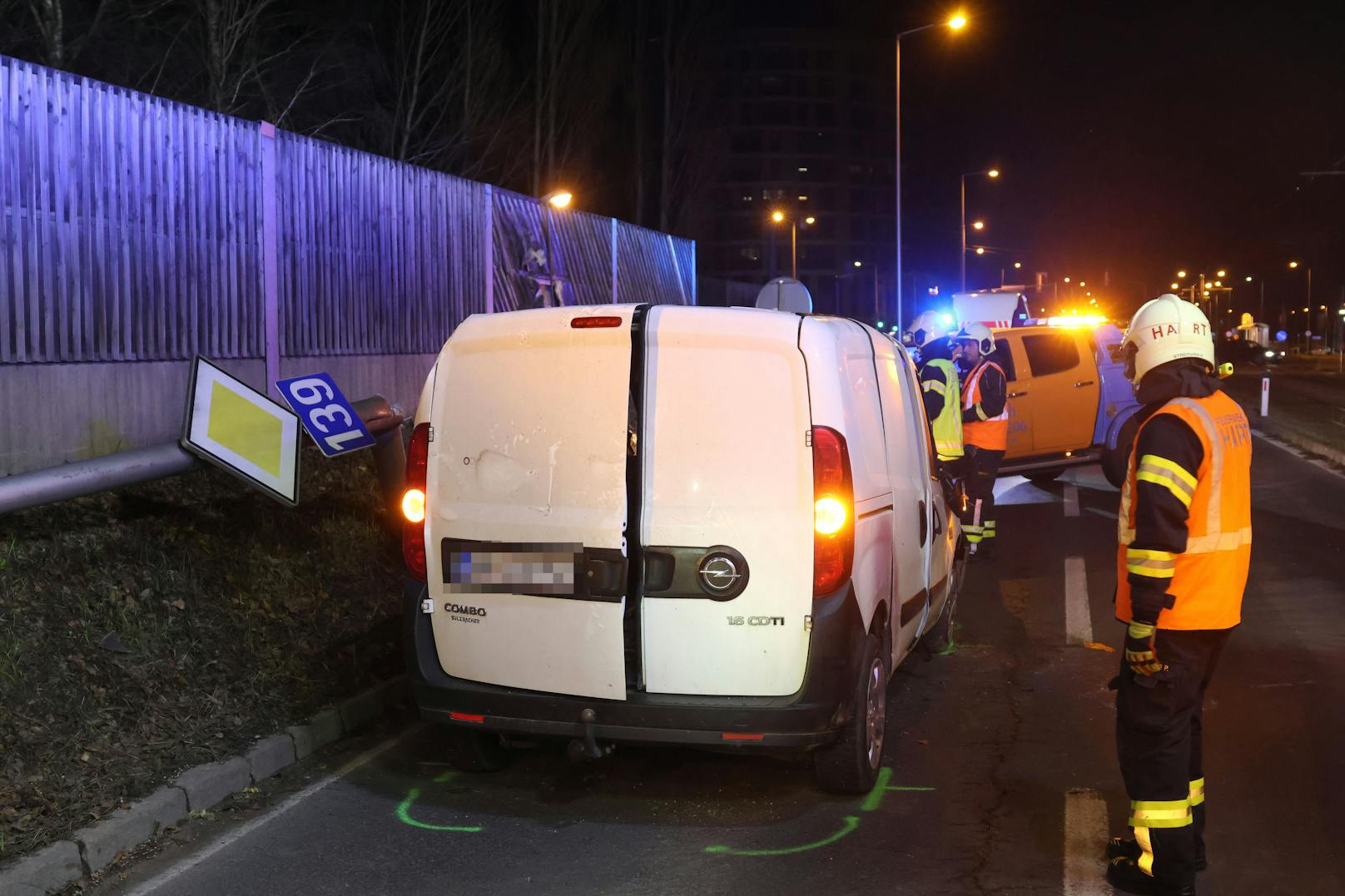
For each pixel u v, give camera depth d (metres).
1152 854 3.91
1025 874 4.13
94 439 8.12
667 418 4.50
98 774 4.73
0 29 13.78
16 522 6.38
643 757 5.41
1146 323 3.95
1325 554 10.16
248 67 16.47
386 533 8.50
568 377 4.60
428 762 5.40
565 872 4.20
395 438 7.61
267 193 9.95
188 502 7.61
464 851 4.38
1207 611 3.78
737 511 4.44
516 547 4.61
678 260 21.38
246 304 9.72
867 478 4.75
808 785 5.05
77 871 4.12
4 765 4.60
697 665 4.46
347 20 20.14
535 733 4.60
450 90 23.00
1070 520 12.25
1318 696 6.21
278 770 5.26
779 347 4.48
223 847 4.42
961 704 6.22
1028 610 8.38
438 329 12.88
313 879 4.15
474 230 13.66
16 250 7.46
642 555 4.48
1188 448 3.71
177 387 8.94
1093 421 13.37
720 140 34.25
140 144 8.52
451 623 4.73
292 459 6.70
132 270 8.46
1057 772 5.18
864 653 4.66
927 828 4.57
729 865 4.24
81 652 5.52
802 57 127.69
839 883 4.09
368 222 11.53
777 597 4.43
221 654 6.02
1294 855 4.27
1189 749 4.04
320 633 6.68
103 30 14.76
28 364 7.57
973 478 10.02
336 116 20.55
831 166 129.12
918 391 6.47
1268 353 63.62
